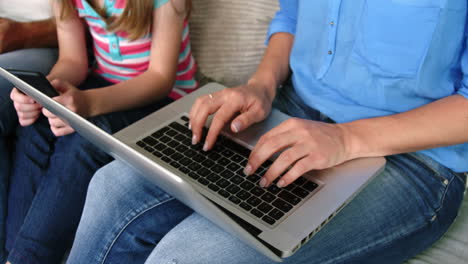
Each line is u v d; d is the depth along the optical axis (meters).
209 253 0.84
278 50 1.22
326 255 0.85
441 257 0.98
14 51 1.47
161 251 0.87
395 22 0.94
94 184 1.02
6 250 1.30
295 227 0.80
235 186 0.89
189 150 0.98
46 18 1.57
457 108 0.89
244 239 0.74
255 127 1.04
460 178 1.00
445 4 0.88
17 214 1.26
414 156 0.98
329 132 0.90
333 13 1.03
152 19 1.34
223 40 1.46
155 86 1.32
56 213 1.14
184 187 0.66
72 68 1.41
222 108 1.00
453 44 0.91
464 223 1.06
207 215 0.77
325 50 1.07
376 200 0.92
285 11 1.24
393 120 0.93
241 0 1.40
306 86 1.14
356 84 1.04
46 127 1.32
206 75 1.53
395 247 0.90
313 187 0.88
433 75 0.94
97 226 0.98
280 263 0.83
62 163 1.19
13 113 1.32
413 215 0.92
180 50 1.43
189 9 1.40
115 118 1.29
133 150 0.73
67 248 1.19
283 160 0.85
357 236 0.88
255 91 1.07
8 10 1.59
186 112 1.09
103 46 1.42
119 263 0.98
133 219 0.97
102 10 1.36
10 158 1.33
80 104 1.21
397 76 0.97
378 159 0.93
